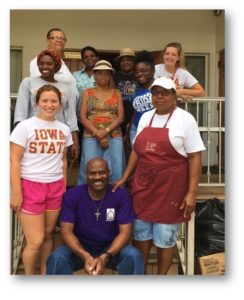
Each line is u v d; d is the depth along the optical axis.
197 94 3.45
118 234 2.82
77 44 5.73
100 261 2.61
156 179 2.68
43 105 2.62
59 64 3.00
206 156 4.84
